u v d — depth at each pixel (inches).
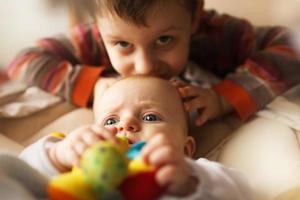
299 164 13.8
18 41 25.8
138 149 11.1
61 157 12.2
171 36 17.5
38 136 17.6
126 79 16.4
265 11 23.2
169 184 9.8
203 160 13.1
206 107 17.1
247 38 21.4
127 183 9.5
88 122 18.4
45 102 19.1
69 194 9.0
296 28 21.2
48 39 22.4
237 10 24.1
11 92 19.3
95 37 21.8
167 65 18.2
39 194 10.5
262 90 17.9
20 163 10.5
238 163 14.9
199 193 10.3
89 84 19.6
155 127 14.6
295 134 16.0
